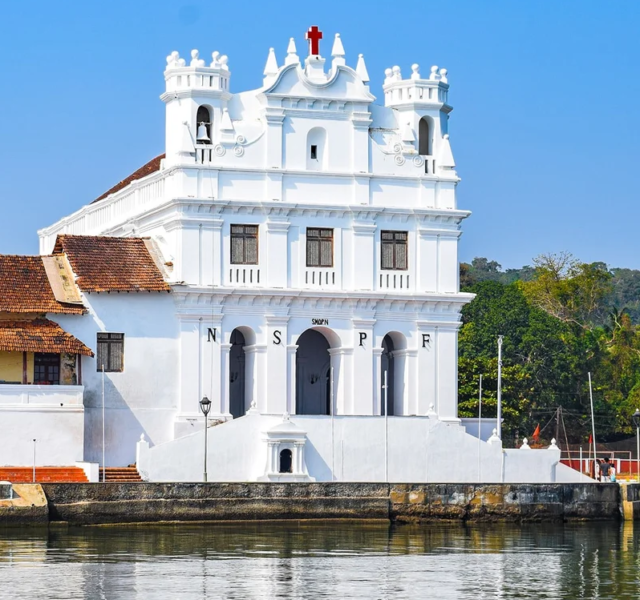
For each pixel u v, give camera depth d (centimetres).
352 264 7600
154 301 7262
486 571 5353
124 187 8431
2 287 7112
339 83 7619
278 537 6147
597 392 11431
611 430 11419
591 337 11969
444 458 7131
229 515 6469
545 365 11069
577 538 6341
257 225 7469
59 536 5978
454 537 6322
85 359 7100
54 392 6856
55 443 6838
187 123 7406
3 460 6762
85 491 6250
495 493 6862
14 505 6122
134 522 6319
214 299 7338
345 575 5197
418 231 7712
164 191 7544
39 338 6912
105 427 7125
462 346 10931
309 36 7669
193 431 7244
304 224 7538
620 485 7062
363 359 7581
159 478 6762
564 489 6969
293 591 4875
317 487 6612
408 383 7669
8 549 5606
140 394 7212
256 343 7425
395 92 7838
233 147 7456
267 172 7475
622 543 6169
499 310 11175
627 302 18800
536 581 5159
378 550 5828
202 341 7325
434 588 4984
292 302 7475
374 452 7038
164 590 4841
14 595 4725
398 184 7712
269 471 6862
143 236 7756
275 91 7500
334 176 7588
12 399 6788
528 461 7244
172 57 7538
